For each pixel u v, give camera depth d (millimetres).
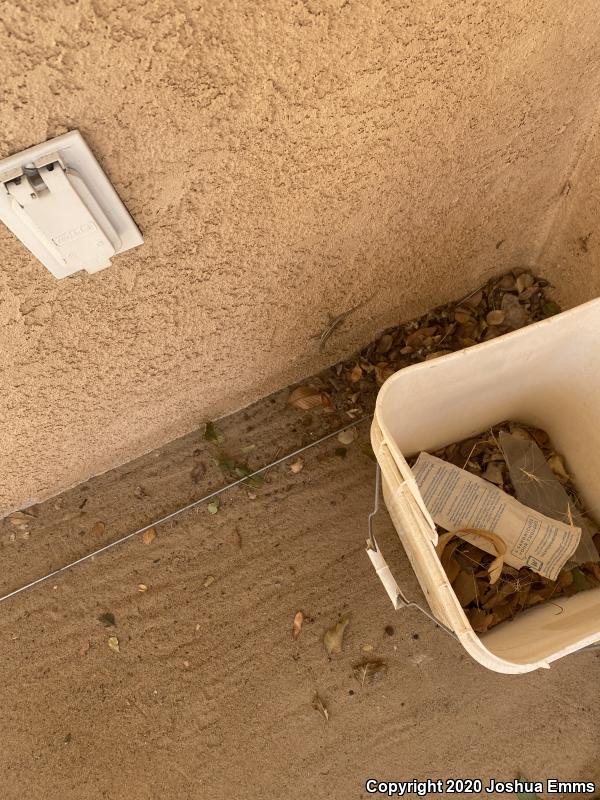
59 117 519
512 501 988
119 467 1145
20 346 748
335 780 989
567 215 1037
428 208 896
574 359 883
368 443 1119
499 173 907
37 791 1018
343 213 809
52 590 1096
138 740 1025
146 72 521
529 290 1167
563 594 972
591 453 985
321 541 1081
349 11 563
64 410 910
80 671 1060
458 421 978
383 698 1012
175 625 1064
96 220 602
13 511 1126
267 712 1020
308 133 667
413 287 1068
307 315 984
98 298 735
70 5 448
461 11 625
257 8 519
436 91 707
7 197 544
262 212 737
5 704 1056
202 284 801
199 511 1108
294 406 1144
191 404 1062
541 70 761
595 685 1001
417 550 775
